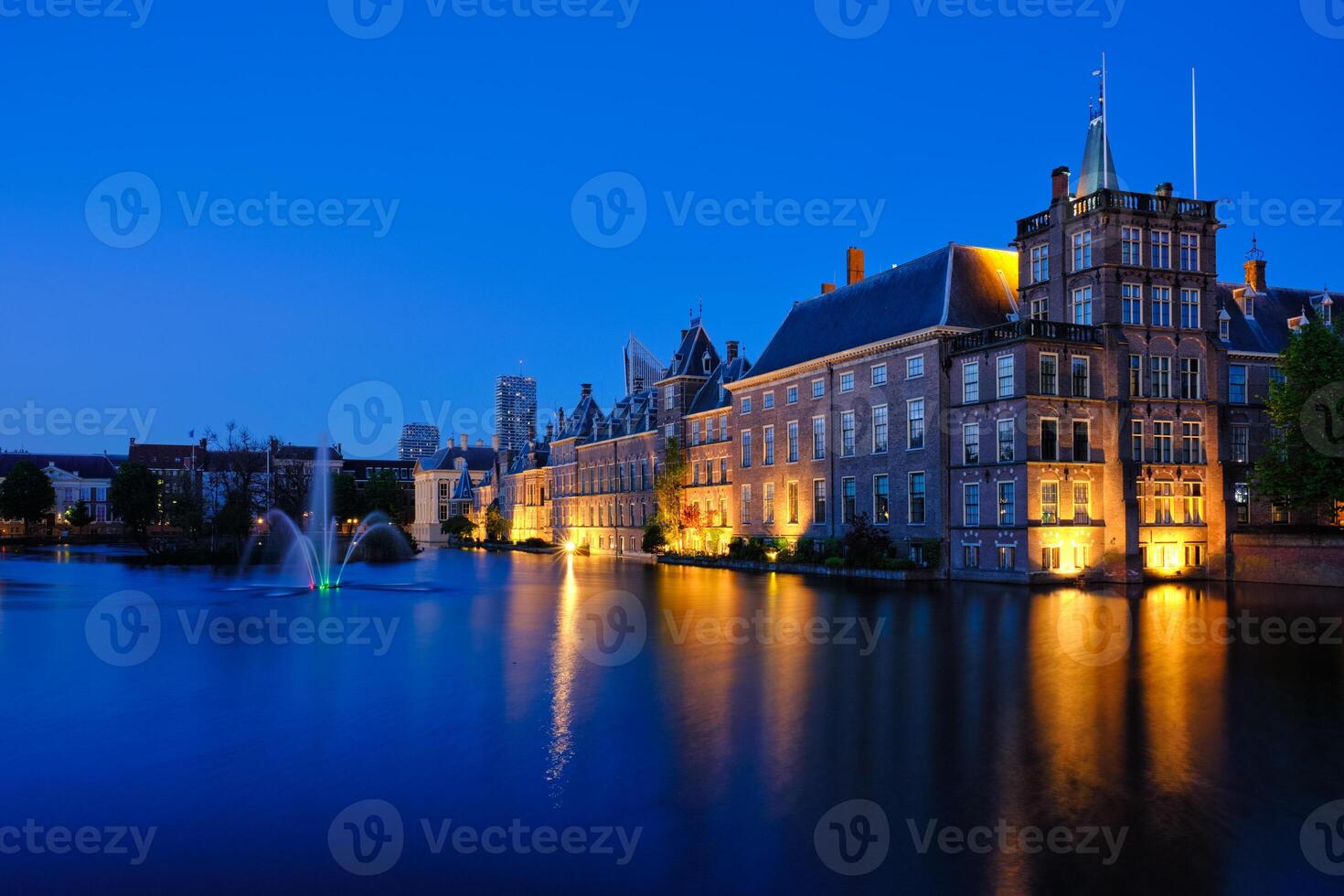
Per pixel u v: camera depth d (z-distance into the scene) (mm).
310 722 18219
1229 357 57594
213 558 76312
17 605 40750
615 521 108062
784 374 71250
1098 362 52312
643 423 101188
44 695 20969
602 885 10906
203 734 17344
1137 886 10836
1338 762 15375
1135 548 50969
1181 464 53500
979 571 53031
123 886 10883
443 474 188500
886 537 58875
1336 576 47500
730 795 13852
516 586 52406
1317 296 65188
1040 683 21656
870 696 20297
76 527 156875
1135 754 15781
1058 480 50688
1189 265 54594
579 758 15688
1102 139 54719
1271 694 20406
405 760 15648
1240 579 52500
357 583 55000
